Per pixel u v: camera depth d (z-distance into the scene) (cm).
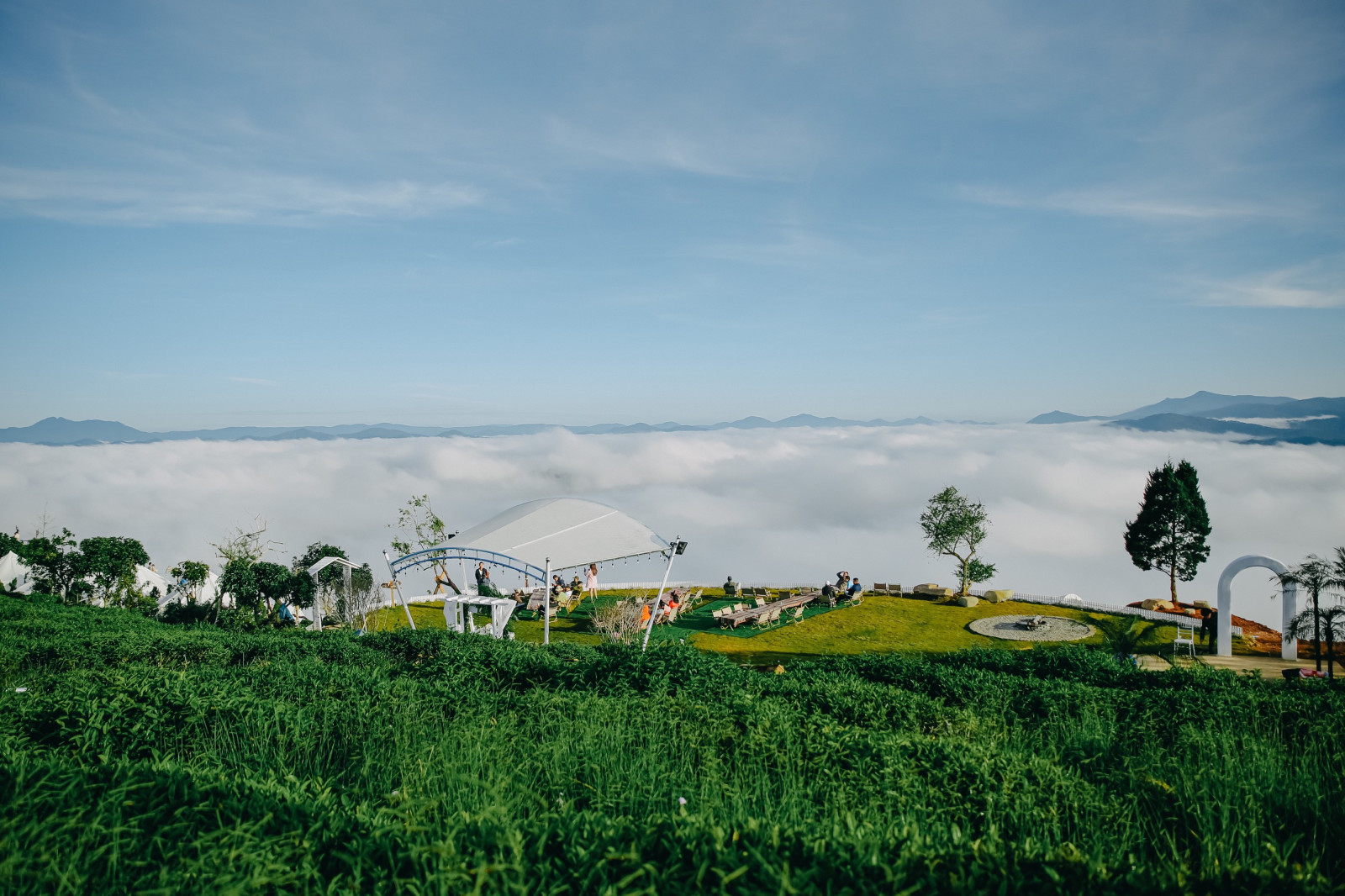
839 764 564
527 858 346
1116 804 511
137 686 666
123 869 345
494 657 1043
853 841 358
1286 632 2020
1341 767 638
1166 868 381
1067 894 329
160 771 443
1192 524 3503
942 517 3180
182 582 2484
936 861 346
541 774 532
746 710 690
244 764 538
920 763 557
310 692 790
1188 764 625
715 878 329
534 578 2027
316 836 371
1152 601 2842
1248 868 363
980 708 904
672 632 2441
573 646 1421
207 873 331
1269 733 786
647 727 642
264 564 2319
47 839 348
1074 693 933
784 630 2489
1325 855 460
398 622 2564
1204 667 1167
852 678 987
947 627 2536
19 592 2862
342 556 2505
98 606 2625
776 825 362
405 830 372
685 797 477
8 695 627
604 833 362
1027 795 502
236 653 1290
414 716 688
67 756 521
